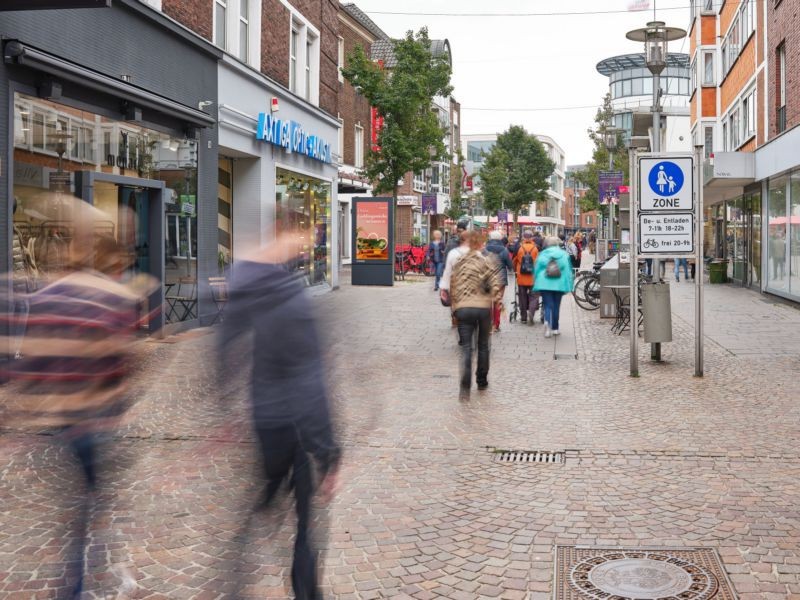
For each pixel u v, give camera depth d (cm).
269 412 352
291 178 1980
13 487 530
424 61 2922
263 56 1778
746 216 2511
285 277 359
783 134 1872
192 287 1387
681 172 983
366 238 2525
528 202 6450
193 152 1420
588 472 588
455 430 711
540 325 1560
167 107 1266
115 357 367
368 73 2831
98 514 420
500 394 874
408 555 436
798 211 1817
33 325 353
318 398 360
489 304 879
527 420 752
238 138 1628
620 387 914
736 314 1691
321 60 2219
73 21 1055
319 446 359
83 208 364
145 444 626
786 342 1256
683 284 2748
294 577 359
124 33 1184
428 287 2519
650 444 664
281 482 363
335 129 2348
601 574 409
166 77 1316
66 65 990
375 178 3009
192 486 534
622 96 7462
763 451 638
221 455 598
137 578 400
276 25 1852
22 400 356
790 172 1892
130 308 377
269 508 371
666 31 1246
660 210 988
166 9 1331
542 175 6397
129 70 1199
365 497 530
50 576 402
